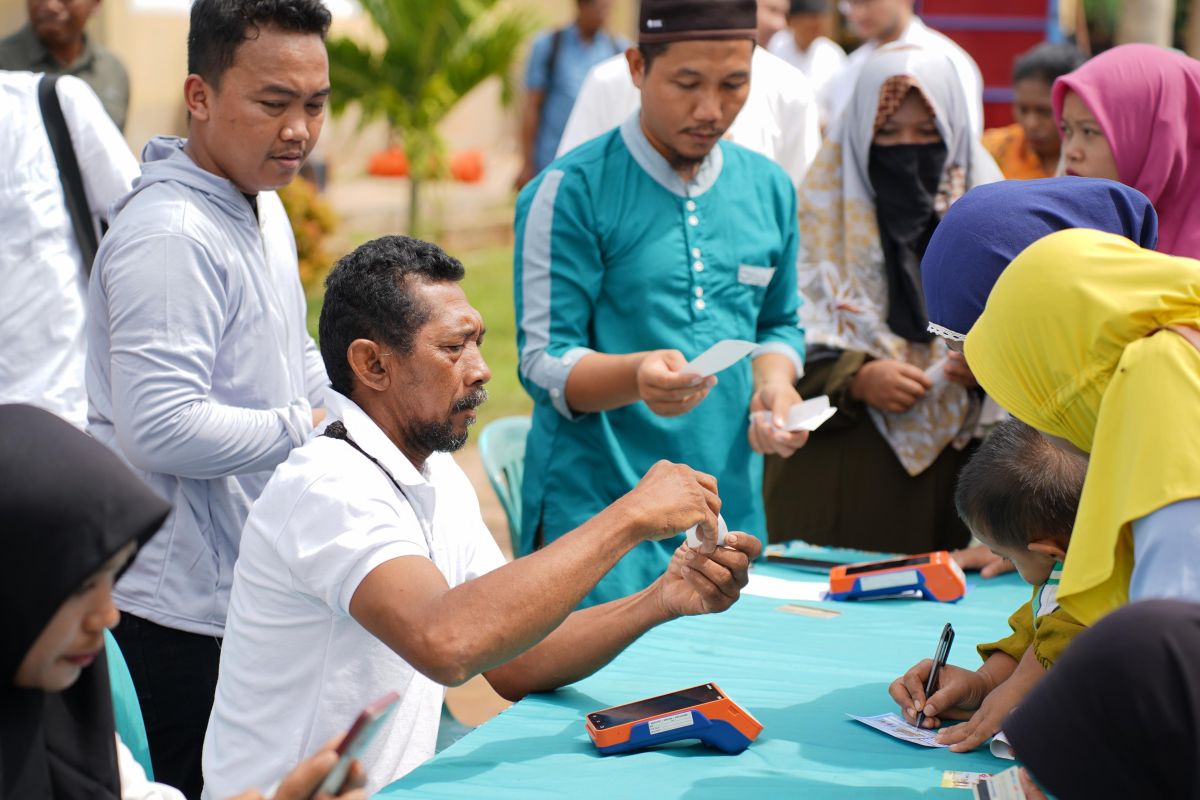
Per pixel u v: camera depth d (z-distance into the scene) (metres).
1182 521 1.62
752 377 3.55
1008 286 1.90
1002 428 2.33
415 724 2.35
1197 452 1.64
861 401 4.01
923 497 4.01
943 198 4.04
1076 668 1.41
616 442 3.39
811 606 3.12
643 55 3.25
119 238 2.69
